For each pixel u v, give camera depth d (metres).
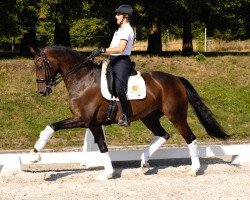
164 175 9.01
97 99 8.52
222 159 10.90
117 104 8.58
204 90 18.06
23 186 8.11
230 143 13.55
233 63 20.61
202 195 7.53
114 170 8.99
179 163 10.55
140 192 7.70
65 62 8.58
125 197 7.43
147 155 9.18
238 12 30.66
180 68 19.67
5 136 13.71
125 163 10.70
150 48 25.81
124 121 8.55
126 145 13.37
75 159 9.62
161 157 9.83
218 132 9.30
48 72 8.55
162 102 8.95
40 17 21.33
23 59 19.83
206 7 27.62
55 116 15.23
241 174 8.98
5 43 36.00
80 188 7.92
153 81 8.91
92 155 9.70
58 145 13.22
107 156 8.72
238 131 15.00
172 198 7.38
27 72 17.80
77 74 8.58
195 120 15.31
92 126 8.66
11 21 20.02
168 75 9.15
